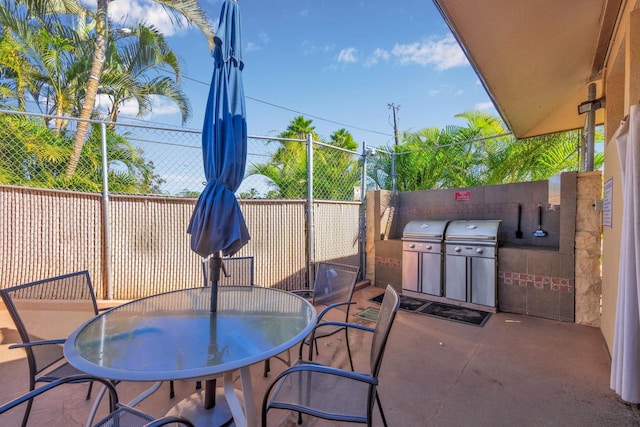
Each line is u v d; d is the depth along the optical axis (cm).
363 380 137
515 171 709
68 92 793
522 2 220
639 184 167
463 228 430
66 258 388
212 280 201
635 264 181
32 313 179
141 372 126
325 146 515
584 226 346
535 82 354
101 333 167
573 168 656
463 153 771
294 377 175
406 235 480
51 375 178
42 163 436
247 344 155
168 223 421
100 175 443
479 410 201
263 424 142
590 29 262
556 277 363
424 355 278
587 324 345
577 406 204
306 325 179
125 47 767
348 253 534
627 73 218
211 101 201
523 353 279
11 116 416
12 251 370
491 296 397
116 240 401
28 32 686
